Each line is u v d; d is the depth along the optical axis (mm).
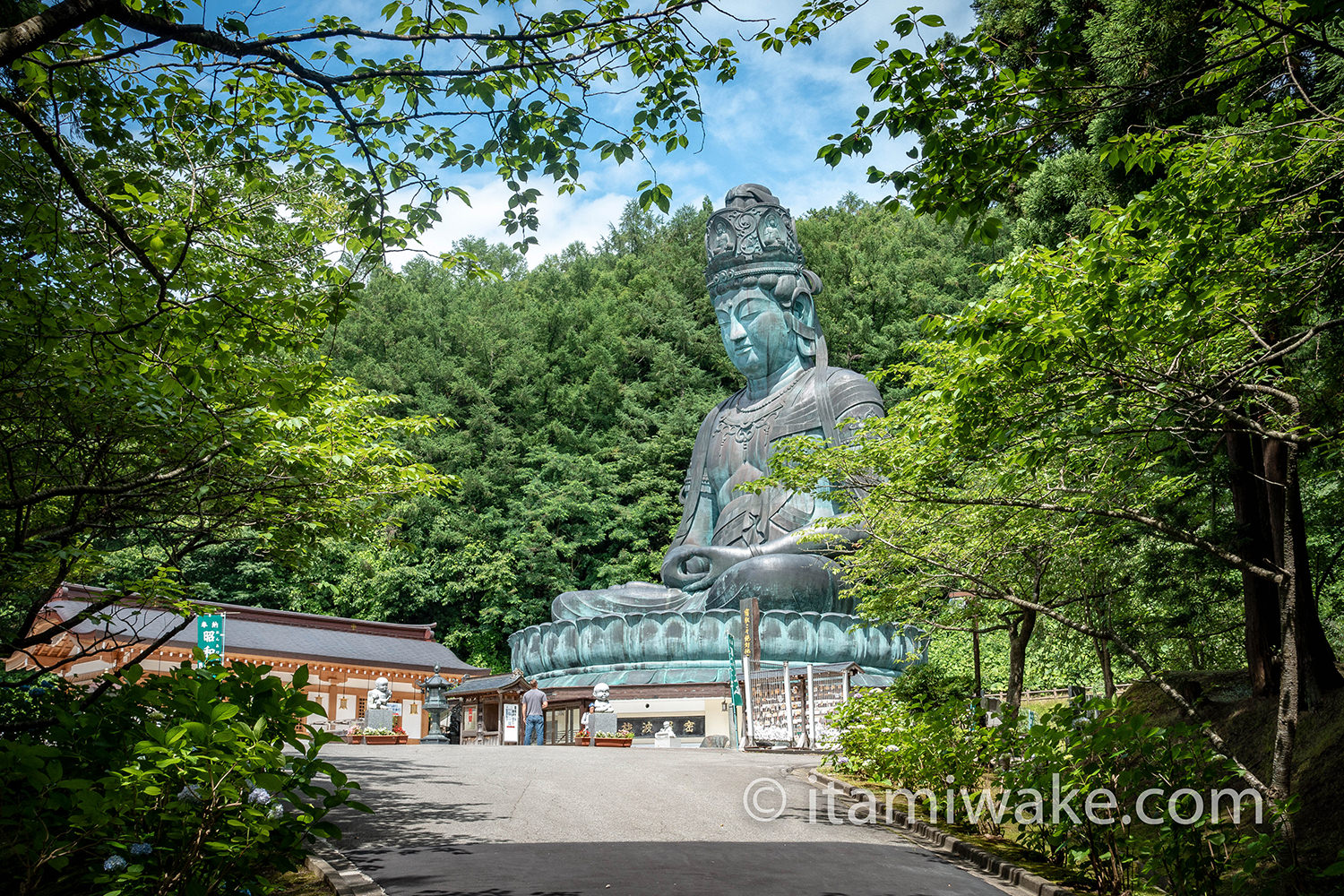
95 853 6148
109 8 5934
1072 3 17781
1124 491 11844
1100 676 27594
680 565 30781
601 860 8492
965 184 7727
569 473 44719
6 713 8898
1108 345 7727
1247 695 13055
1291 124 7477
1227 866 7539
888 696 14234
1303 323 10336
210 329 7758
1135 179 15883
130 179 7383
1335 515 15109
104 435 9102
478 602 43969
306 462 10297
